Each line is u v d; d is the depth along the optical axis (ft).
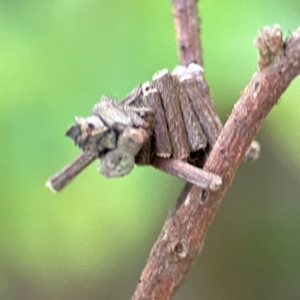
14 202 0.89
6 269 1.04
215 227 1.16
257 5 0.86
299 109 0.87
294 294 1.11
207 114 0.71
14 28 0.88
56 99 0.87
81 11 0.89
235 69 0.87
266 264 1.13
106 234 0.93
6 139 0.86
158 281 0.71
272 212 1.13
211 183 0.69
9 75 0.87
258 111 0.71
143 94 0.70
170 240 0.71
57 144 0.87
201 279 1.17
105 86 0.87
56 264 1.01
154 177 0.93
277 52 0.70
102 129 0.68
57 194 0.89
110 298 1.12
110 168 0.68
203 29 0.86
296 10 0.86
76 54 0.88
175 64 0.86
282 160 1.08
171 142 0.70
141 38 0.87
